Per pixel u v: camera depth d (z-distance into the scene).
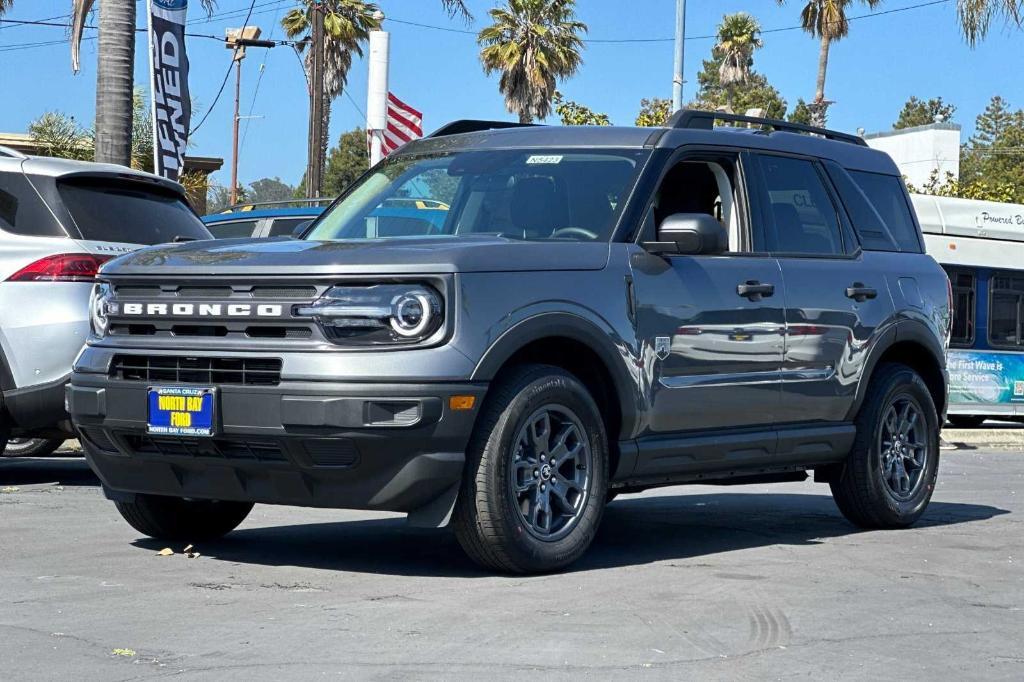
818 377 7.93
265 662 4.64
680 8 32.47
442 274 6.03
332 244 6.45
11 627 5.11
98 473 6.80
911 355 8.96
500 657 4.75
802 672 4.70
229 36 39.97
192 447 6.30
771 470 7.82
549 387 6.35
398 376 5.91
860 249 8.45
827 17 49.84
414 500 6.07
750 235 7.66
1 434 9.59
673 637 5.14
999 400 25.34
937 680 4.66
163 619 5.28
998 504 10.25
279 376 6.00
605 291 6.68
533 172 7.28
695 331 7.12
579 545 6.51
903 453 8.66
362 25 55.62
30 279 9.38
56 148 24.58
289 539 7.46
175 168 16.17
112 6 15.92
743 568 6.76
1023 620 5.66
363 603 5.64
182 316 6.29
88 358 6.55
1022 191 46.28
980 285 25.22
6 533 7.43
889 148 59.62
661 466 7.08
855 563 7.02
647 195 7.11
